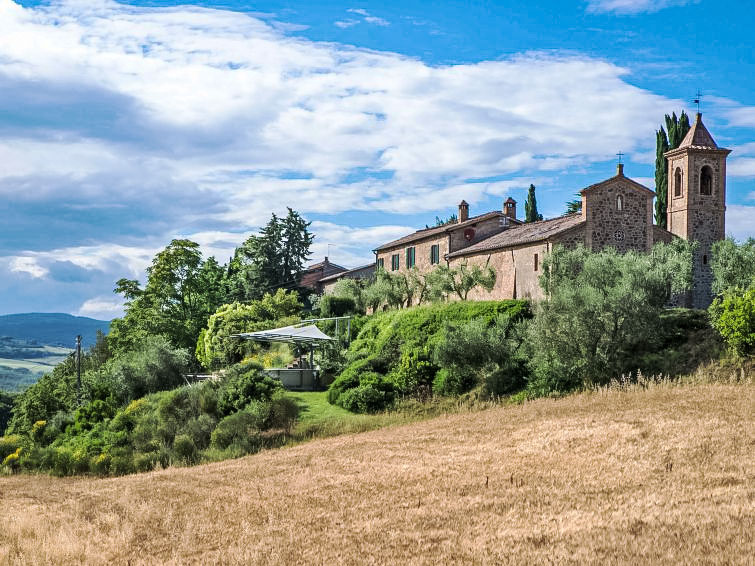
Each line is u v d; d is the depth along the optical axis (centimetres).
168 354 5100
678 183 5184
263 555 1530
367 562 1409
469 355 3588
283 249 7944
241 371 4188
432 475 2103
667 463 1873
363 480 2166
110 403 4641
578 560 1261
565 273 3925
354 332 5278
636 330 3253
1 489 3053
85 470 3466
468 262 5259
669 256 3988
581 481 1825
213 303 7650
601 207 4388
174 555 1614
